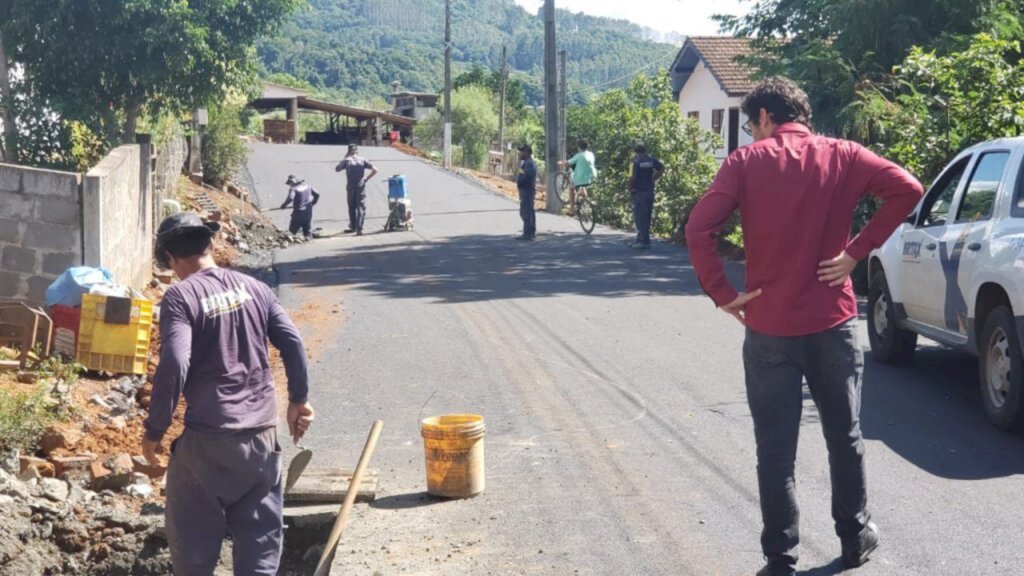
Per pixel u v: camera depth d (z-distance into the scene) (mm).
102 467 7008
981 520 5809
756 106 4727
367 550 5684
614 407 8516
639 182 19906
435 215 27906
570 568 5344
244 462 4449
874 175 4488
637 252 19609
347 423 8250
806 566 5160
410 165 44719
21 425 7188
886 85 16875
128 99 18969
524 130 76438
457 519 6102
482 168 68750
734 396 8781
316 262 18609
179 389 4266
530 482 6723
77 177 10633
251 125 75438
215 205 23922
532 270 17203
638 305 13547
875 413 8164
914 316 9297
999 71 13930
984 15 17531
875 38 17750
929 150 14305
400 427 8102
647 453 7258
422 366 10141
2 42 17672
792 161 4527
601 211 31625
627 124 31938
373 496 6430
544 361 10266
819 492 6297
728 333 11609
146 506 6422
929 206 9391
